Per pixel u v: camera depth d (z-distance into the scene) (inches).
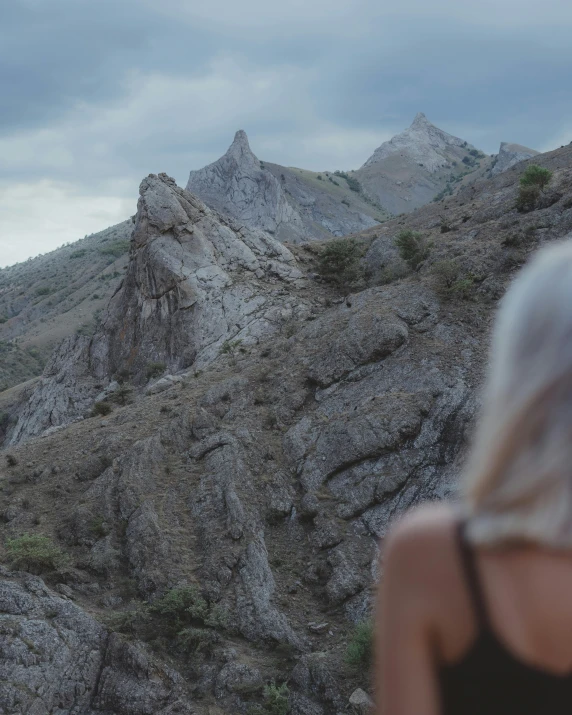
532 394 54.6
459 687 54.8
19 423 3144.7
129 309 3088.1
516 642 52.9
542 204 2647.6
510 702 53.6
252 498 1608.0
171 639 1334.9
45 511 1694.1
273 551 1510.8
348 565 1430.9
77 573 1483.8
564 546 51.4
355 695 1129.4
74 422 2415.1
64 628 1299.2
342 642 1286.9
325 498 1589.6
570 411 53.4
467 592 54.4
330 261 3026.6
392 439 1628.9
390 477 1578.5
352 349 1921.8
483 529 54.3
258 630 1334.9
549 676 52.5
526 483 53.0
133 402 2420.0
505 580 53.3
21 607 1323.8
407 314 2000.5
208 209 3211.1
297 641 1304.1
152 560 1485.0
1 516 1681.8
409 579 56.6
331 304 2802.7
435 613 55.4
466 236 2591.0
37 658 1238.9
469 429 1620.3
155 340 2913.4
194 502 1619.1
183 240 3014.3
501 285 2073.1
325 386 1891.0
